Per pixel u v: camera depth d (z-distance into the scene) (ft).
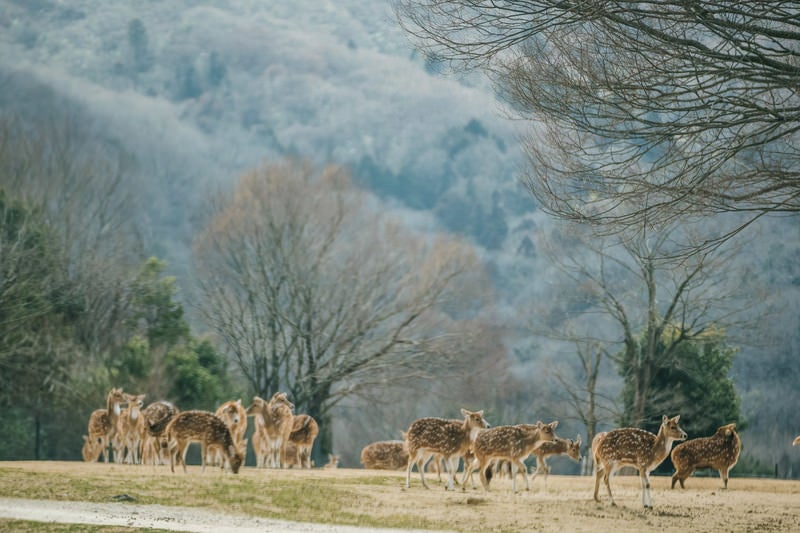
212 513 97.55
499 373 330.95
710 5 87.04
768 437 317.63
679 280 233.96
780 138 98.27
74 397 269.23
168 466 142.00
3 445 265.95
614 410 275.59
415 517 98.27
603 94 94.27
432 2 98.27
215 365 298.56
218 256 319.47
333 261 320.09
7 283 269.44
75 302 297.53
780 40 100.27
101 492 106.01
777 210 94.32
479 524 95.30
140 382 270.46
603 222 98.02
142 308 302.86
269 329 301.63
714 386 238.07
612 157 99.71
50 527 86.07
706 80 89.86
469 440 121.19
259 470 139.23
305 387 289.74
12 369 267.39
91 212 372.17
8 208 302.45
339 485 119.65
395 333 296.30
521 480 140.77
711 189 91.76
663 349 241.35
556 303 298.15
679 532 92.53
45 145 379.55
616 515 101.55
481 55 97.55
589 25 92.43
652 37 89.51
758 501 115.03
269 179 312.71
